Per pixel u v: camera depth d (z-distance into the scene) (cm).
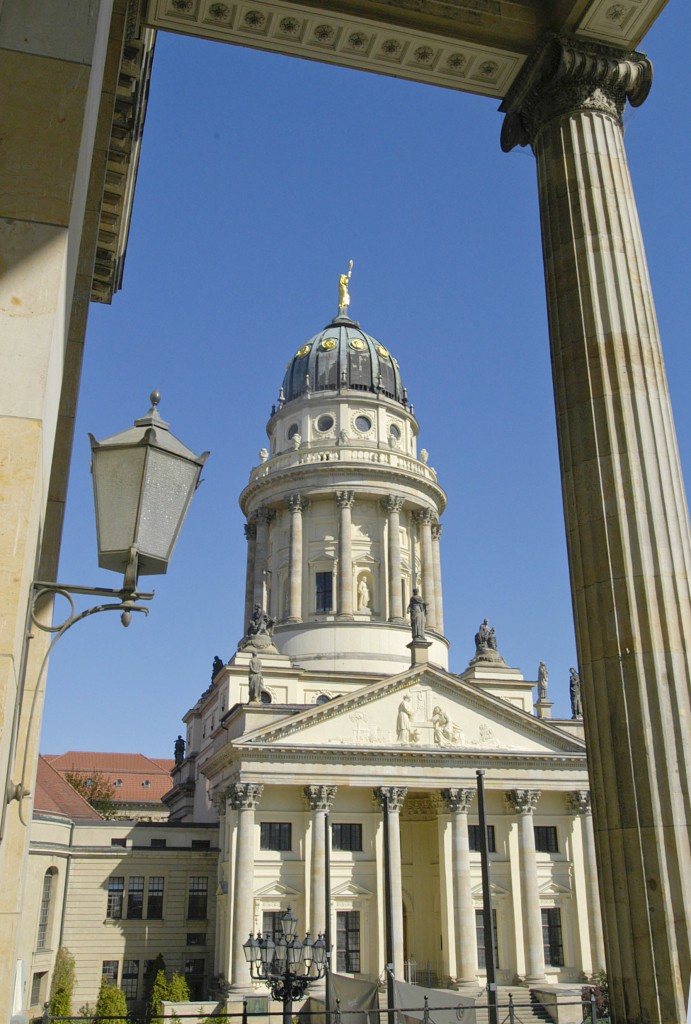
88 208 1510
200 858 8088
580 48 1797
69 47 815
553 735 7750
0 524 684
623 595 1498
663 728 1416
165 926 7825
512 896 7338
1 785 652
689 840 1361
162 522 905
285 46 1906
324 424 10081
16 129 781
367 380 10419
